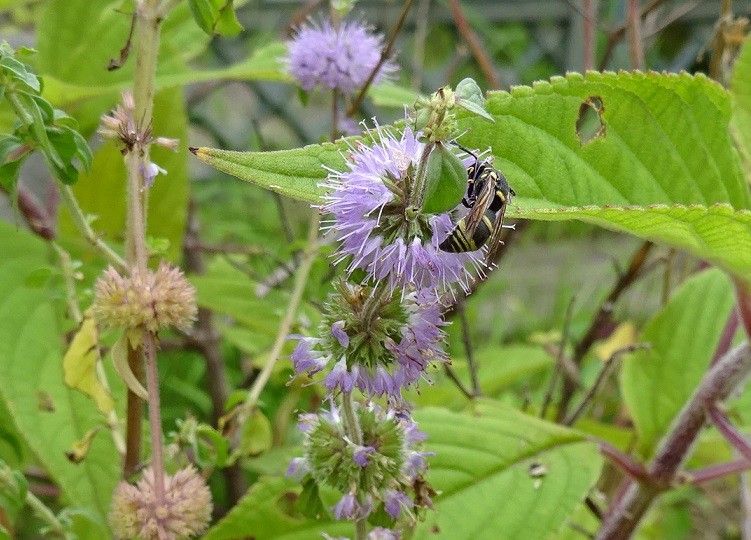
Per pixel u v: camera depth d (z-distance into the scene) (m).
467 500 0.15
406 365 0.10
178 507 0.11
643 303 0.34
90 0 0.21
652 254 0.37
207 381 0.26
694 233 0.11
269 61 0.20
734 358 0.16
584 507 0.22
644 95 0.13
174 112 0.20
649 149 0.13
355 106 0.18
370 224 0.09
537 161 0.12
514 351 0.25
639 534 0.26
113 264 0.14
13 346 0.17
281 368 0.19
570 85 0.12
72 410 0.16
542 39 0.49
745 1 0.46
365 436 0.11
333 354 0.10
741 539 0.30
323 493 0.15
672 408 0.19
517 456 0.16
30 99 0.11
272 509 0.15
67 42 0.21
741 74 0.17
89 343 0.14
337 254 0.10
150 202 0.20
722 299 0.20
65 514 0.14
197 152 0.10
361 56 0.17
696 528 0.31
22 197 0.20
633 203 0.13
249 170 0.10
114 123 0.12
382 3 0.44
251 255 0.28
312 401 0.21
